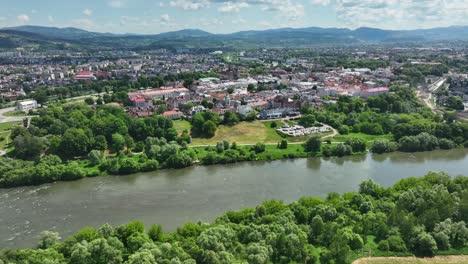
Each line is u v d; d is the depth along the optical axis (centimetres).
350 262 16962
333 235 18200
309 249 17775
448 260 17400
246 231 18512
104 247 16538
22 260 15912
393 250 17888
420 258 17512
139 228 18888
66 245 17438
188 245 17300
